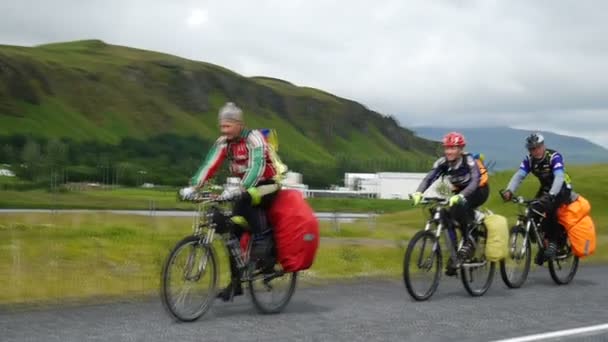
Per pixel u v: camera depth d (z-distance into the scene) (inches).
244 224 288.5
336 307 312.8
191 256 272.4
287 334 252.7
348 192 6658.5
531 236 410.0
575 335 263.0
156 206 4266.7
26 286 343.3
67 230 731.4
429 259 342.6
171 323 265.9
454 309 315.0
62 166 7475.4
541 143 407.5
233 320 276.7
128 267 436.8
